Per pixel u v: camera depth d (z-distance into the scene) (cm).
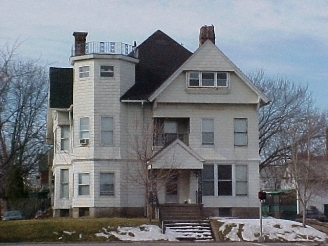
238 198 4653
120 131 4578
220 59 4659
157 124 4616
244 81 4675
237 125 4706
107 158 4553
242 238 3866
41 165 7350
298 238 3906
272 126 6231
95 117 4566
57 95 4959
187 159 4459
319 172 5762
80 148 4600
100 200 4528
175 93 4612
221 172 4666
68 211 4900
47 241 3697
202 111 4669
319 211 6694
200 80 4634
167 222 4016
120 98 4591
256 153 4697
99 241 3716
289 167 5403
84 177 4581
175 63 5053
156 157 4394
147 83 4769
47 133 5547
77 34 4750
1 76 3603
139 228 3888
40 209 6153
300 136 6134
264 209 6012
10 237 3709
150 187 4216
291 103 6300
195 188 4572
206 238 3872
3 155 4312
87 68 4622
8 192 5991
